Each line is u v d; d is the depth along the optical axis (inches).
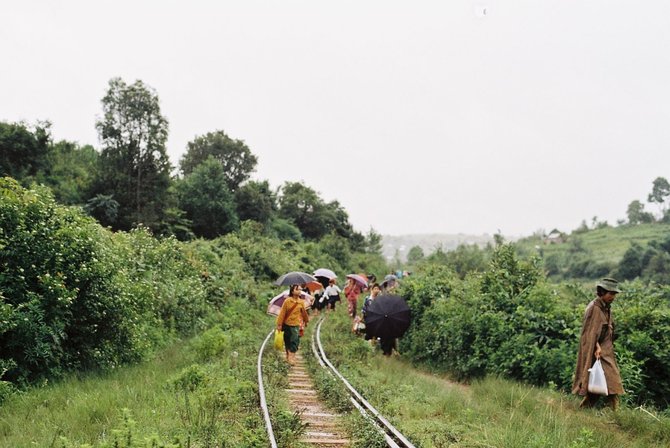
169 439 258.8
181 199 2154.3
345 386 409.1
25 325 404.2
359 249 3462.1
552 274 3988.7
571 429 304.5
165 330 658.2
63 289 433.4
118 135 1920.5
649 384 405.1
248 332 757.3
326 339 738.8
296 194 3373.5
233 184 3134.8
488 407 365.4
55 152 2187.5
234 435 277.7
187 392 368.2
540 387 459.5
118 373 458.9
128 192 1892.2
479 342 548.4
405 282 814.5
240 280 1136.8
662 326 420.2
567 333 470.0
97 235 524.1
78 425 283.7
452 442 284.2
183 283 784.9
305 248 2333.9
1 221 434.0
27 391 382.9
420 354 649.6
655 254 3208.7
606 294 366.0
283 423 293.7
